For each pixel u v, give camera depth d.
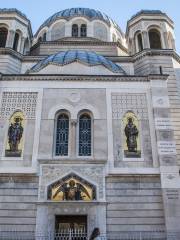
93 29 44.78
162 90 27.25
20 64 35.78
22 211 22.45
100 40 42.69
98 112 26.50
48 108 26.59
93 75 27.89
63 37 43.62
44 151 24.67
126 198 23.11
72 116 26.20
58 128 26.36
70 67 30.03
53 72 29.86
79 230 22.19
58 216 22.53
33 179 23.59
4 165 24.11
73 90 27.41
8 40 36.47
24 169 23.88
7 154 24.62
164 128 25.50
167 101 26.75
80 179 23.53
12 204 22.70
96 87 27.59
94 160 24.16
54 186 23.27
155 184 23.70
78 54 32.38
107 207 22.70
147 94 27.45
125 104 27.02
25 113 26.39
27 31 39.50
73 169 23.88
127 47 43.19
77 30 44.97
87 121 26.73
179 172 25.77
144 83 27.89
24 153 24.61
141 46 38.09
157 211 22.77
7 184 23.39
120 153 24.83
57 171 23.78
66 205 22.53
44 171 23.78
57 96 27.12
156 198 23.22
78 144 25.53
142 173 23.91
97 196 22.95
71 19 45.22
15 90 27.27
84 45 41.22
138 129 26.03
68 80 27.75
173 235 21.56
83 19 45.41
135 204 22.95
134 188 23.48
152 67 33.94
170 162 24.14
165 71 33.62
